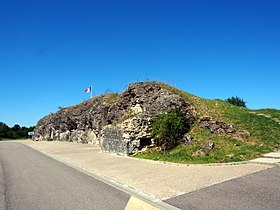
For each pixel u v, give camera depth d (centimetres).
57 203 868
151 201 854
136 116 1936
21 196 964
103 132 2291
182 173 1185
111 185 1101
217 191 897
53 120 4828
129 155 1856
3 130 7500
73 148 2916
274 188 878
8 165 1783
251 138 1600
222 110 2125
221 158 1348
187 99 2147
